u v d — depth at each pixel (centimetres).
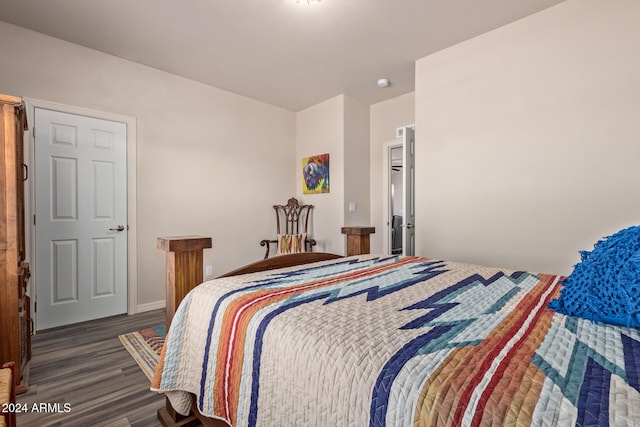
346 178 400
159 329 267
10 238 171
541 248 235
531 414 53
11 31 249
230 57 303
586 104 216
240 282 136
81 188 283
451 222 284
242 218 399
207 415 111
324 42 277
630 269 91
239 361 100
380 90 384
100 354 220
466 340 80
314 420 75
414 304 109
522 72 243
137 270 314
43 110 263
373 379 68
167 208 336
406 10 231
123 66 306
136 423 148
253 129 411
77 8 229
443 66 288
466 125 274
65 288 275
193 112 355
